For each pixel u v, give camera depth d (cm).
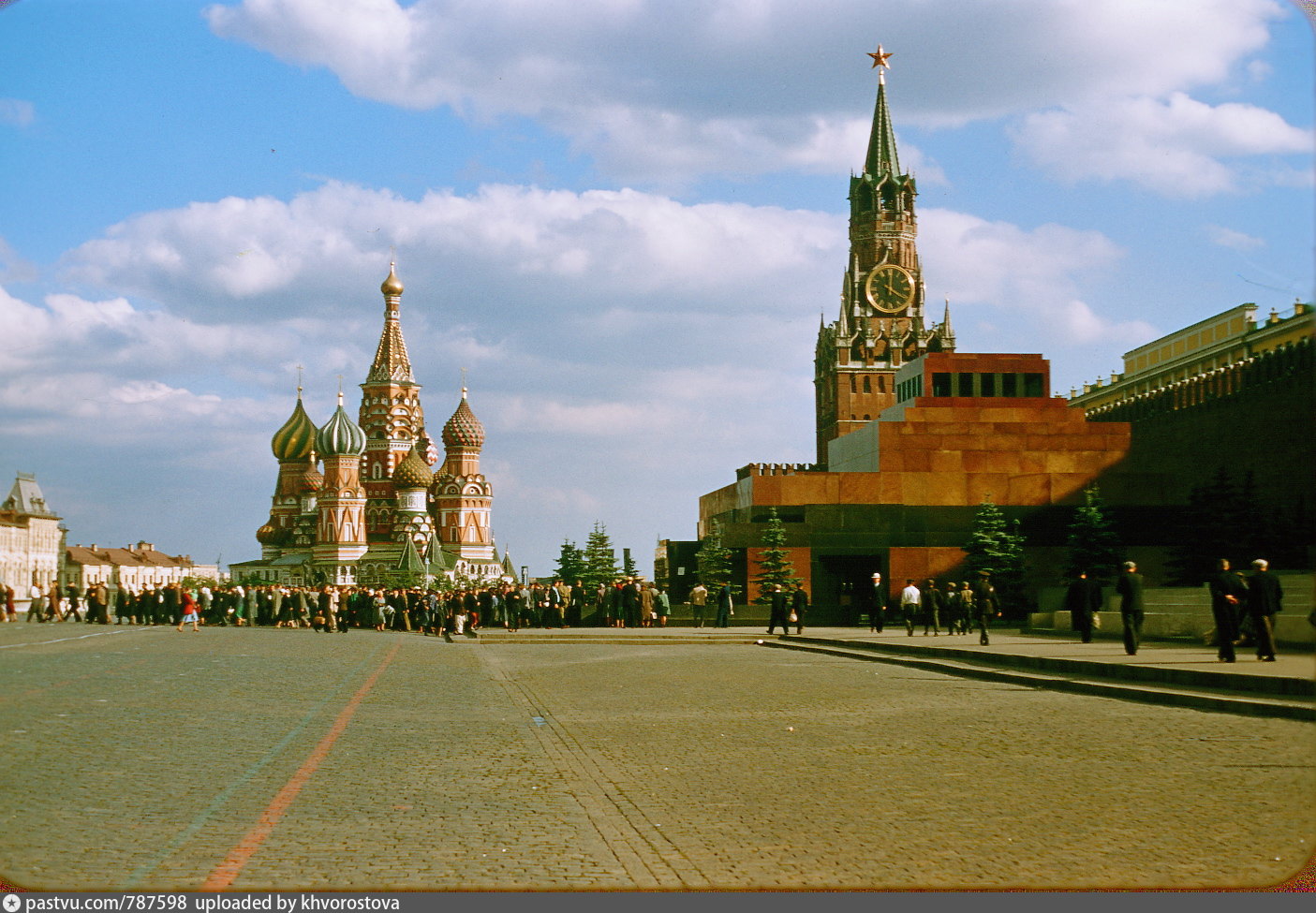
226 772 1392
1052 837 1059
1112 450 7512
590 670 3148
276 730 1773
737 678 2853
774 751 1589
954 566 7338
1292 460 6425
